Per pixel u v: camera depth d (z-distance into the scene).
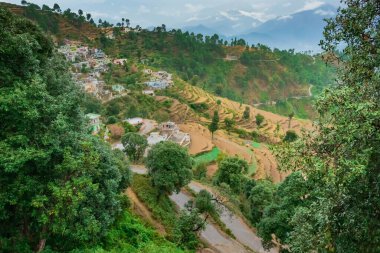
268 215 32.34
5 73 17.59
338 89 11.09
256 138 133.12
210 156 92.81
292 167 11.60
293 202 28.53
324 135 11.03
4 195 15.71
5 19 21.62
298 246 14.02
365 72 11.13
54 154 17.23
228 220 52.44
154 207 40.59
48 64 24.72
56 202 17.22
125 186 33.53
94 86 151.62
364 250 11.39
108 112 133.00
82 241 21.17
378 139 10.00
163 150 43.03
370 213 11.01
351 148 10.34
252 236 48.94
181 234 35.34
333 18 12.42
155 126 114.44
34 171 17.16
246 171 76.06
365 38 11.55
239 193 64.62
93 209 21.12
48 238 20.28
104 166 22.83
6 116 16.00
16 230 18.48
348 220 11.28
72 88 25.59
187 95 181.88
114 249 23.22
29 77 18.56
